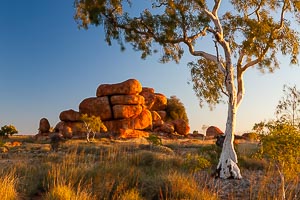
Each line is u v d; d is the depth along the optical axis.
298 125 8.23
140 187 10.17
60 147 30.75
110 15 15.20
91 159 15.78
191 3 14.40
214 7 14.66
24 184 10.28
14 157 19.94
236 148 17.36
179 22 14.47
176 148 30.11
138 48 16.22
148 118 60.25
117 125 57.47
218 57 15.02
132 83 60.03
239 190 11.08
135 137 52.22
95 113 58.25
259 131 8.44
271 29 15.48
